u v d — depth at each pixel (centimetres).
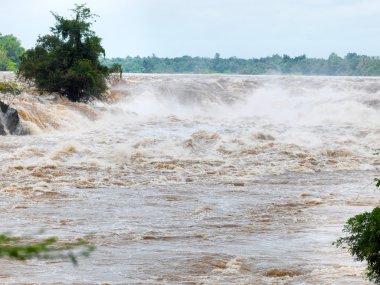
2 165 5328
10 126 7269
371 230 1988
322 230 3219
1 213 3584
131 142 6562
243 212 3747
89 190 4416
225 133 7888
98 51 10525
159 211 3750
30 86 10519
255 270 2459
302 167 5631
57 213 3619
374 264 2072
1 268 2439
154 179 4941
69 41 10362
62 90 10312
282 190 4575
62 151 5931
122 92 12119
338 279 2292
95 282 2264
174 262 2564
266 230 3238
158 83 12950
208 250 2788
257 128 8494
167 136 7269
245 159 5988
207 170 5394
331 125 8975
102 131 7719
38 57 10288
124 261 2580
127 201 4044
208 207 3875
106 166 5466
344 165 5809
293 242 2945
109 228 3256
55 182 4675
